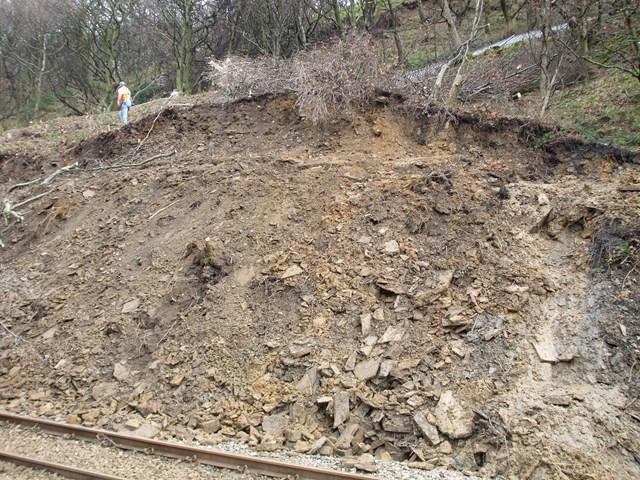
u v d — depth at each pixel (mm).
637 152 7738
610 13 11305
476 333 5809
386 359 5824
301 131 10031
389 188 7859
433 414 5219
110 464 5184
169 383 6230
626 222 6266
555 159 8102
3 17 26297
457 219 7152
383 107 9617
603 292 5801
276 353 6203
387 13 19906
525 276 6219
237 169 9336
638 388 4941
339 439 5207
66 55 26672
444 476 4648
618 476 4359
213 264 7445
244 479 4809
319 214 7879
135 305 7465
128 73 27797
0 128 21297
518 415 4992
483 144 8766
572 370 5285
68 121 16672
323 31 20859
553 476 4465
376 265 6840
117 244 8906
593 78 11492
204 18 23109
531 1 12375
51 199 10758
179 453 5227
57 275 8789
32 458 5266
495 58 12883
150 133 11836
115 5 23516
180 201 9211
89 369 6836
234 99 11844
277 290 6918
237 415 5684
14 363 7242
